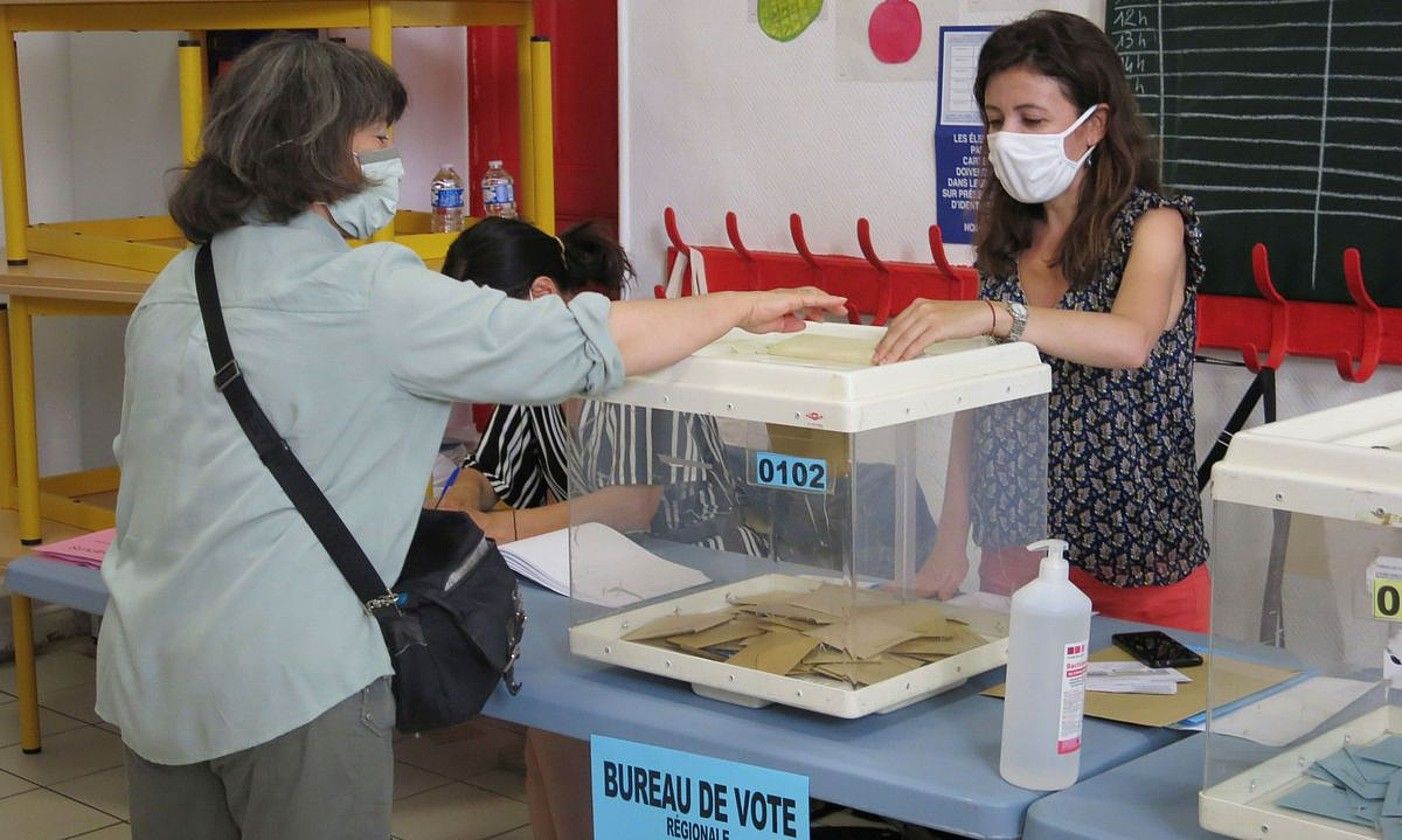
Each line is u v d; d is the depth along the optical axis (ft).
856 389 5.10
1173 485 7.06
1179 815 4.62
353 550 5.14
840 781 5.01
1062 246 6.98
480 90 13.38
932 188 10.44
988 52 7.02
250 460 5.09
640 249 12.15
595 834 5.60
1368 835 4.04
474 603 5.52
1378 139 8.55
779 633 5.48
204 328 5.15
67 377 13.65
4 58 10.23
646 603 5.82
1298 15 8.73
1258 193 9.00
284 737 5.11
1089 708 5.57
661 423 5.63
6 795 10.23
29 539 10.36
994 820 4.73
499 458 9.04
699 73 11.54
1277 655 4.33
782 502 5.34
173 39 12.76
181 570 5.17
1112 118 6.89
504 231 7.91
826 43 10.80
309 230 5.28
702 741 5.30
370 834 5.30
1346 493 4.09
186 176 5.38
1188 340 7.07
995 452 5.72
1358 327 8.73
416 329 5.12
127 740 5.46
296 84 5.17
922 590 5.53
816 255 11.09
